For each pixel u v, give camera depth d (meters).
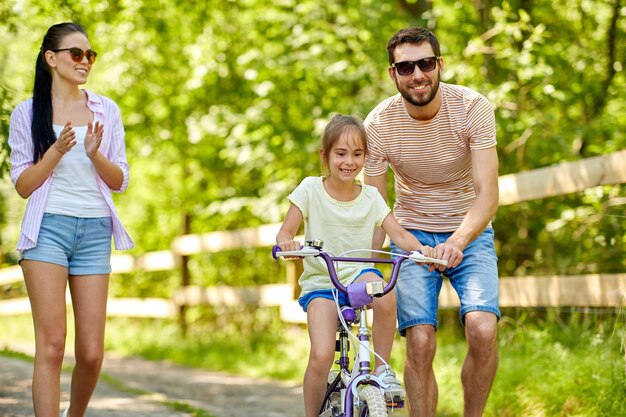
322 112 13.59
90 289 5.52
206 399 9.41
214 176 17.36
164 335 15.29
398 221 5.99
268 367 11.68
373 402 4.49
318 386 5.06
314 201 5.41
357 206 5.42
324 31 13.29
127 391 8.99
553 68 11.95
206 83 14.85
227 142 14.32
